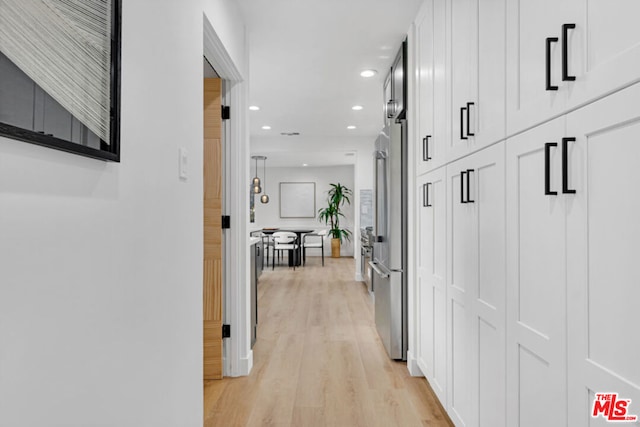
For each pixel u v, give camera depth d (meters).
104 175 1.05
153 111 1.34
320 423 2.22
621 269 0.92
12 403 0.74
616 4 0.92
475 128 1.76
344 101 5.09
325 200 11.30
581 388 1.06
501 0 1.50
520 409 1.39
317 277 7.35
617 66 0.91
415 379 2.81
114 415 1.10
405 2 2.72
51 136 0.82
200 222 1.83
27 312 0.78
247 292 2.94
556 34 1.15
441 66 2.28
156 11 1.37
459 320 1.99
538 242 1.26
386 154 3.29
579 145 1.06
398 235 3.18
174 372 1.53
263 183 11.44
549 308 1.21
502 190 1.51
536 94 1.26
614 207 0.94
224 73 2.71
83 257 0.96
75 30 0.91
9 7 0.72
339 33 3.17
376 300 3.88
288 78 4.23
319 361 3.16
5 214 0.73
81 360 0.95
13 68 0.73
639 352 0.87
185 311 1.65
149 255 1.31
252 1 2.67
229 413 2.34
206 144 2.81
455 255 2.04
